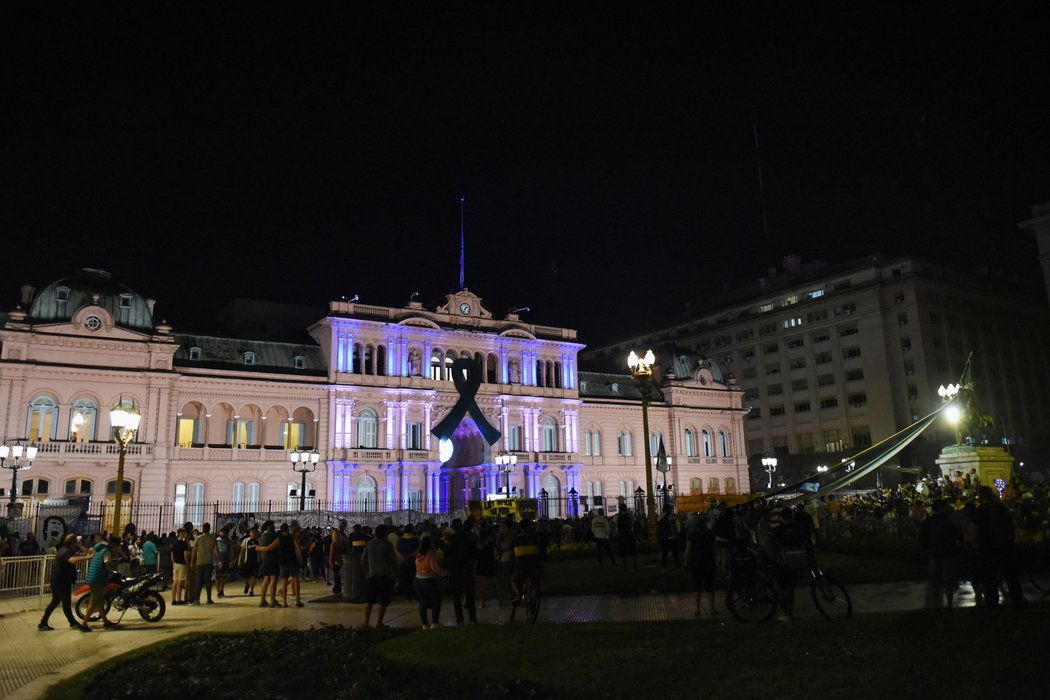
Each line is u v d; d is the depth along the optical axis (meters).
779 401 121.88
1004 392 117.25
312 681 14.90
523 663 14.99
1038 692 11.05
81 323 62.72
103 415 62.62
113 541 29.08
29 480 58.22
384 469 74.19
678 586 26.23
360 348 76.00
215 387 68.31
